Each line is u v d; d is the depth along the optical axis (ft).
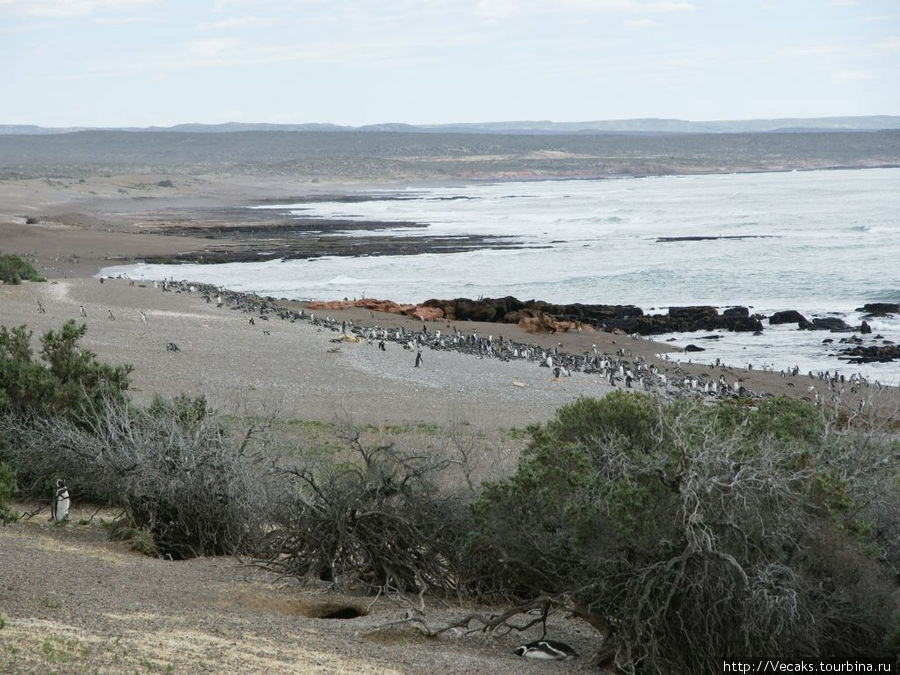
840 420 82.69
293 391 145.69
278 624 51.29
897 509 57.31
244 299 254.68
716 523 47.52
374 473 64.75
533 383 164.25
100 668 39.27
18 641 41.52
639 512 48.16
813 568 48.96
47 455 78.13
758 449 53.52
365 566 62.23
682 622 46.47
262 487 69.05
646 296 282.77
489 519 52.39
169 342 181.47
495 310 255.09
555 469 51.57
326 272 336.29
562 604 50.29
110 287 271.28
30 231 433.89
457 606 60.08
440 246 409.08
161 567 63.10
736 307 246.06
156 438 73.92
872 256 345.72
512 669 46.73
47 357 94.99
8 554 60.29
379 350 191.83
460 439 110.32
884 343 207.00
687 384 165.68
